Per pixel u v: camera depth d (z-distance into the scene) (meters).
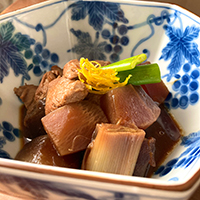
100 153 0.18
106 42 0.27
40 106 0.23
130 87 0.21
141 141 0.19
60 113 0.20
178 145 0.22
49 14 0.25
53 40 0.26
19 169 0.15
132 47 0.27
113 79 0.21
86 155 0.19
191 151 0.19
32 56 0.25
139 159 0.20
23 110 0.24
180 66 0.24
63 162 0.20
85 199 0.16
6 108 0.23
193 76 0.23
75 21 0.26
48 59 0.27
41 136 0.21
